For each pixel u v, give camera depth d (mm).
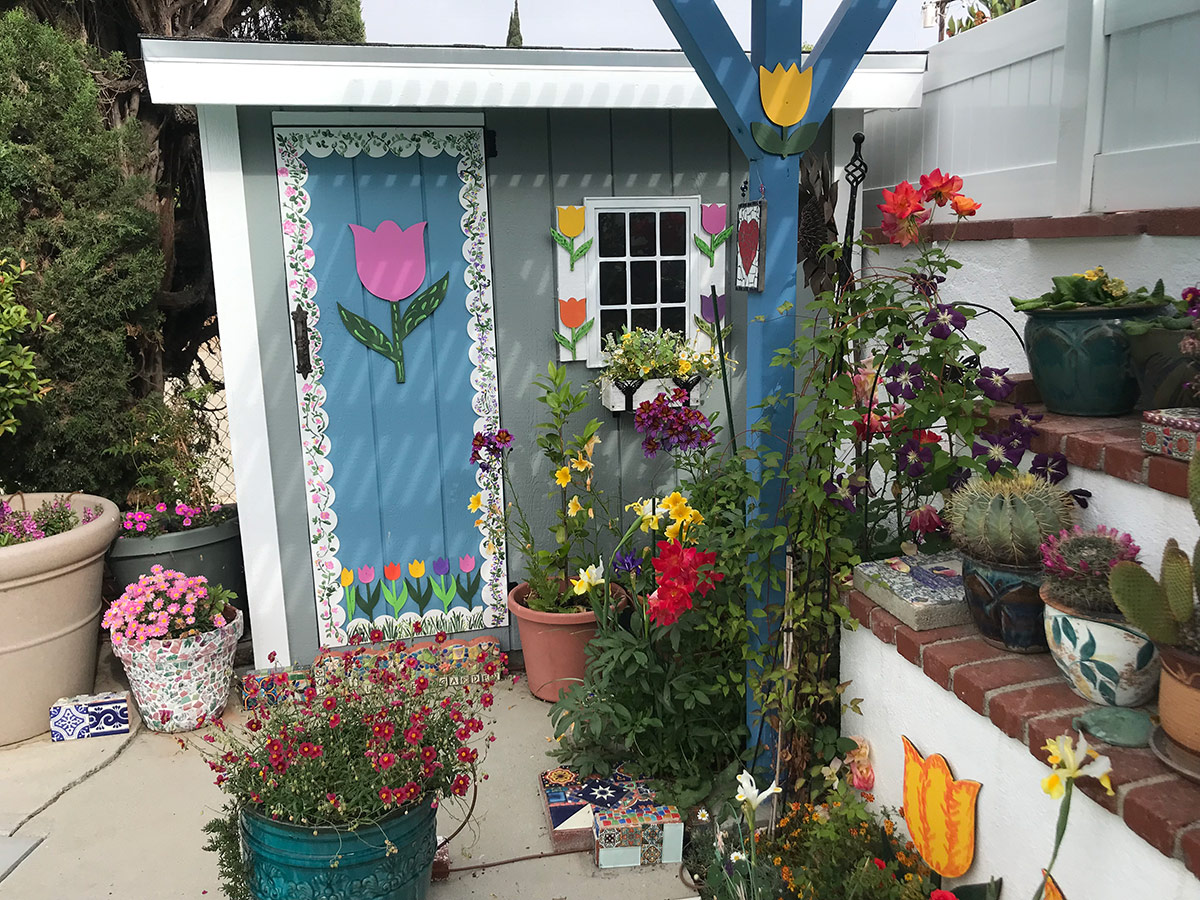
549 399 3461
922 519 2432
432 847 2262
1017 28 3035
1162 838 1465
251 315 3453
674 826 2645
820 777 2566
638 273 3805
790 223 2502
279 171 3393
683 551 2619
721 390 3910
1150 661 1757
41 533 3490
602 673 2967
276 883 2096
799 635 2525
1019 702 1843
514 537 3850
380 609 3770
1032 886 1839
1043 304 2375
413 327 3602
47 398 3877
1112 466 2078
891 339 2365
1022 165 3066
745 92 2408
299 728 2262
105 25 4613
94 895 2545
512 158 3594
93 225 3830
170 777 3152
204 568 3857
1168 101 2436
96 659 3824
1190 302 2086
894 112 3809
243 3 5387
